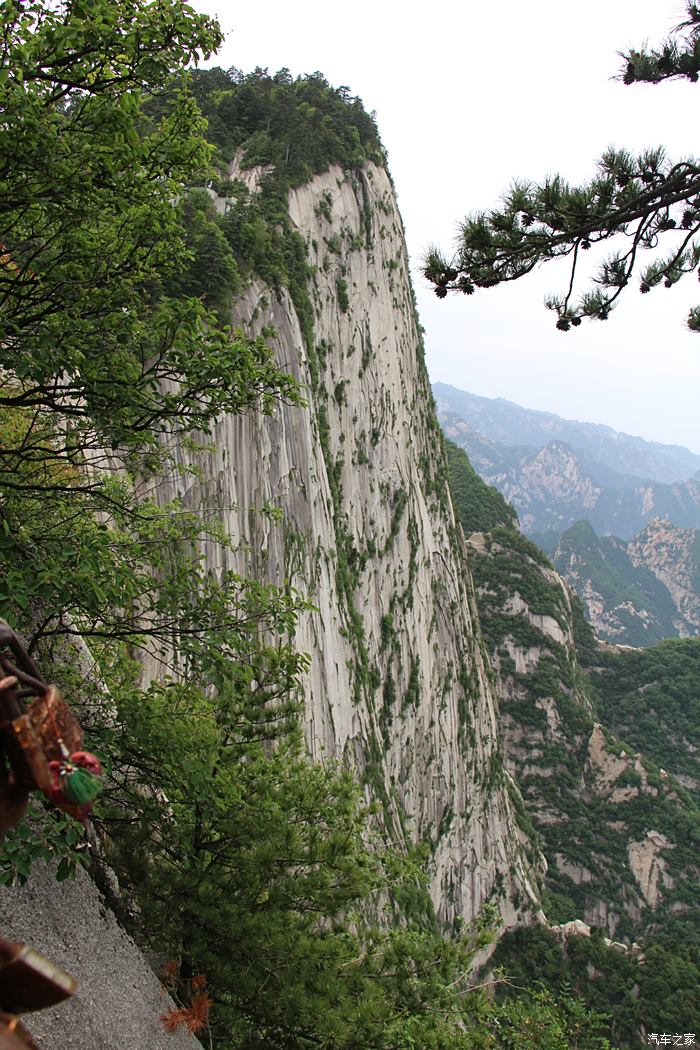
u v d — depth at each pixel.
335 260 74.62
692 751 164.88
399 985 11.88
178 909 10.30
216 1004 10.20
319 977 10.52
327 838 11.98
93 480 11.17
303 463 56.41
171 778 9.94
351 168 83.12
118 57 7.51
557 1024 17.36
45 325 8.59
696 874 123.19
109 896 9.55
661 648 181.00
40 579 7.51
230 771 11.09
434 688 88.50
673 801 132.38
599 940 87.94
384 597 78.69
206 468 41.19
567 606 167.38
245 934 10.37
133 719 9.62
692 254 9.93
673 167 8.69
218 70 81.38
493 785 101.81
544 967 85.69
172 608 10.06
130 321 8.91
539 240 9.29
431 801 84.19
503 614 156.00
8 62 7.07
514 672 150.88
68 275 8.42
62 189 7.57
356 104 91.25
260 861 10.87
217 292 46.66
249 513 47.12
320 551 58.62
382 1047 10.98
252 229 56.53
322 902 11.29
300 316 62.03
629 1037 70.94
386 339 84.88
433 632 90.38
